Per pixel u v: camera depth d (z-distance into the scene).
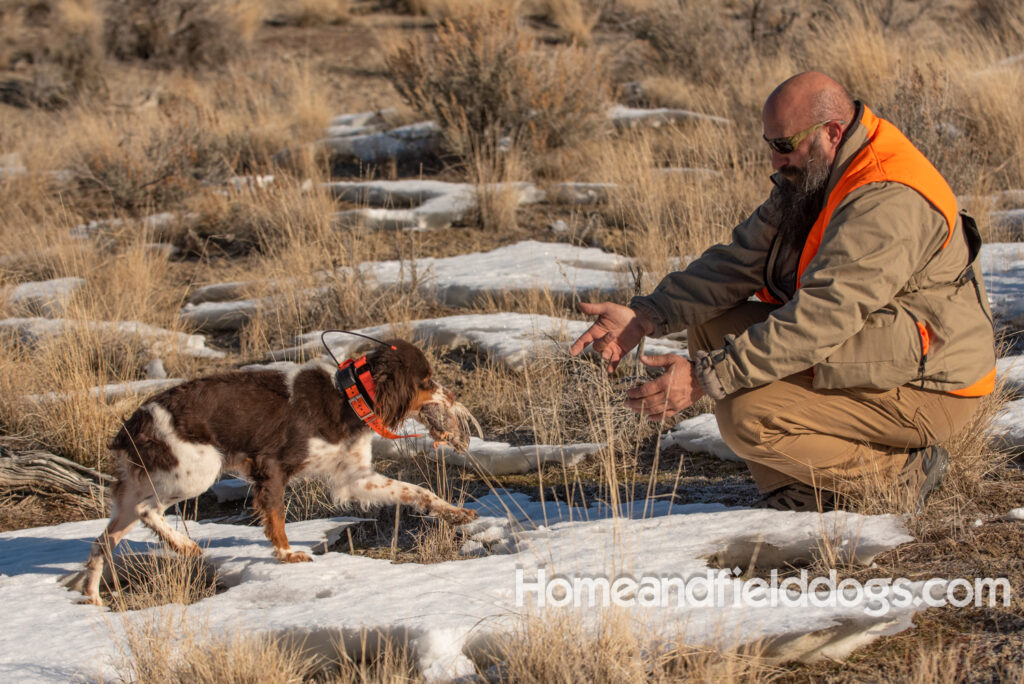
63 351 6.62
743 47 14.66
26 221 10.15
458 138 11.12
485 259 8.48
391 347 4.21
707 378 3.61
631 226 9.16
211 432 3.98
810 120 3.67
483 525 4.35
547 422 5.54
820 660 2.98
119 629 3.43
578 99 11.40
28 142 13.05
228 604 3.63
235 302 7.94
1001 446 4.57
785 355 3.54
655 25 15.10
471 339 6.71
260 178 11.45
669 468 5.01
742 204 8.64
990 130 9.95
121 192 10.67
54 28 19.09
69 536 4.65
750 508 4.16
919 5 14.95
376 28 20.33
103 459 5.71
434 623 3.21
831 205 3.68
